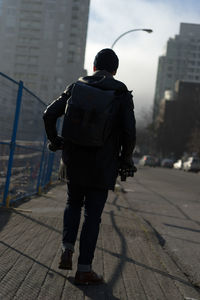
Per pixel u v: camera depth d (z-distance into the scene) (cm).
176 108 9481
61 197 998
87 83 355
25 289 324
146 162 6750
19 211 689
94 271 390
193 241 646
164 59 18038
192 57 17938
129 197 1307
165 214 946
